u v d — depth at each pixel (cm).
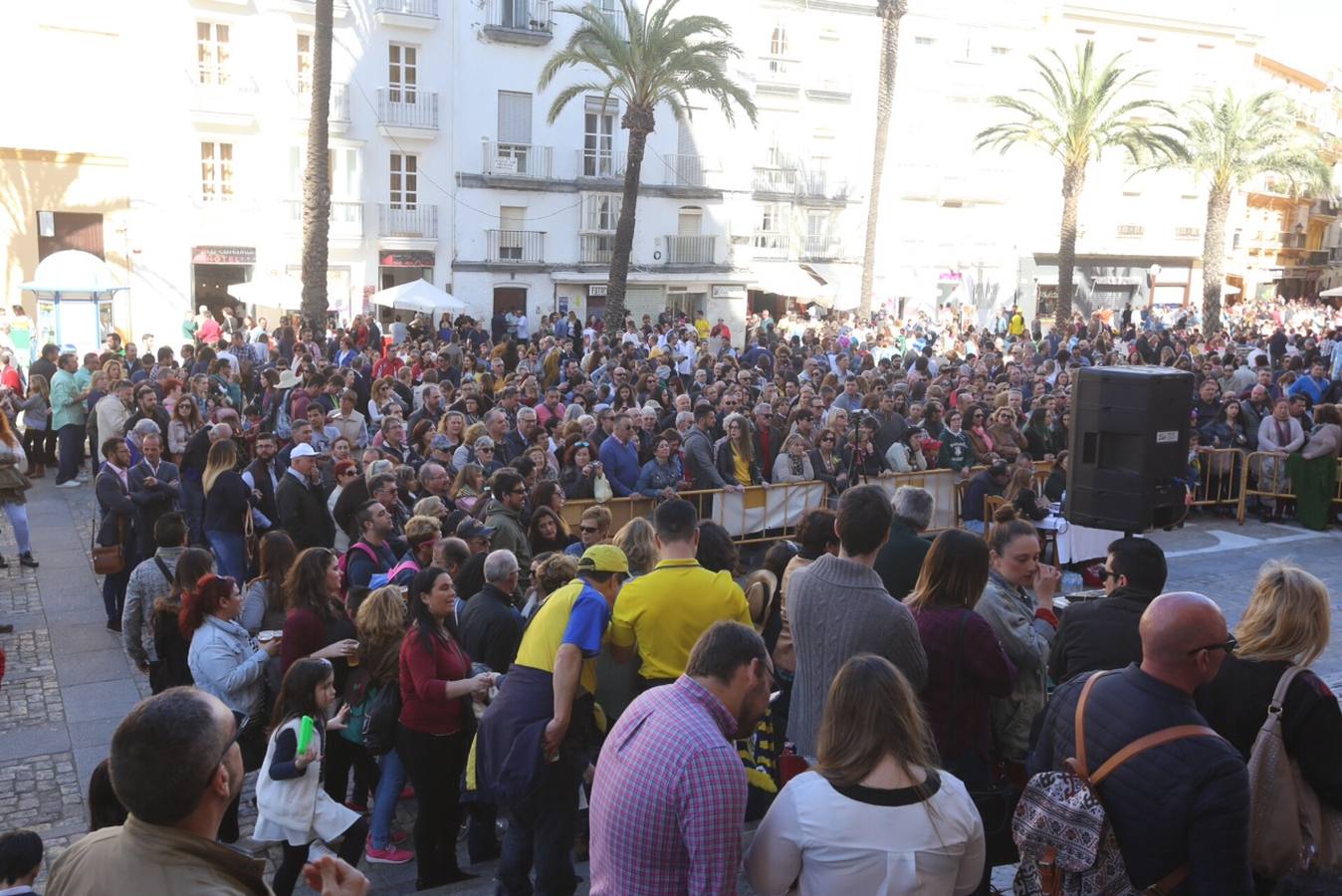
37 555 1263
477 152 3631
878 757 296
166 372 1556
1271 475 1512
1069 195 3916
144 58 3036
